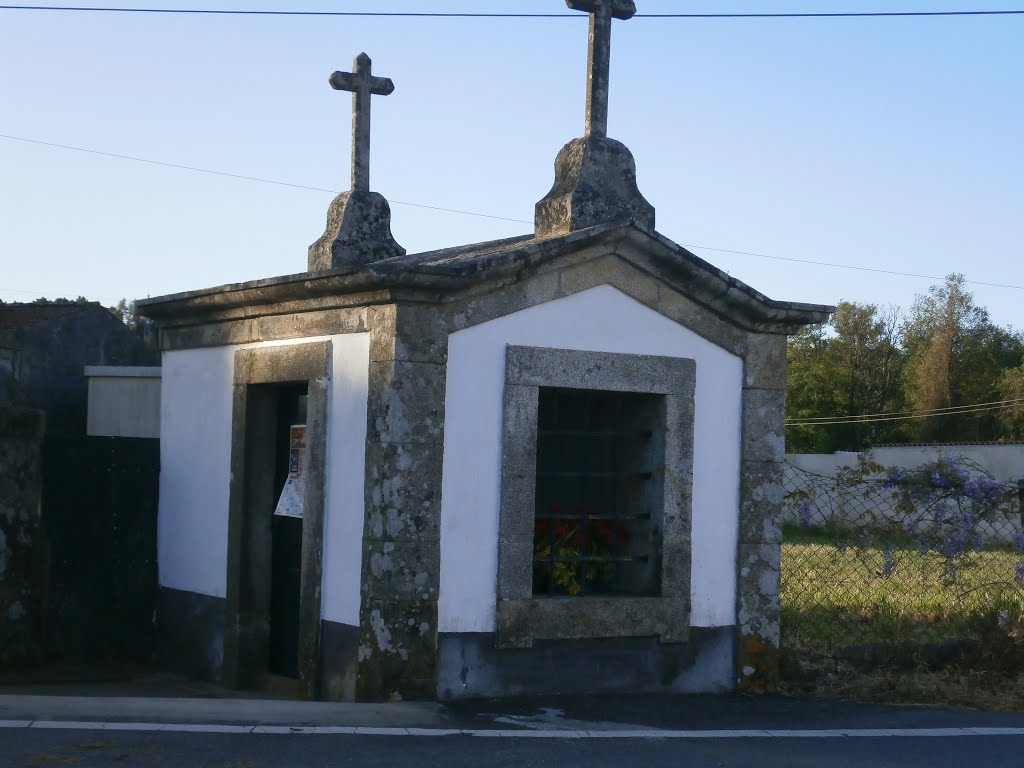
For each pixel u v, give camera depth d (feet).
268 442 31.37
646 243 27.63
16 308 50.49
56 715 22.91
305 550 27.99
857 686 29.78
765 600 29.35
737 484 29.35
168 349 34.40
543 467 29.58
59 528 32.65
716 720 25.57
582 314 27.53
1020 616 32.58
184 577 33.14
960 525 32.94
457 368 26.16
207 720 23.06
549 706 25.94
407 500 25.49
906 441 182.19
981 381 180.96
